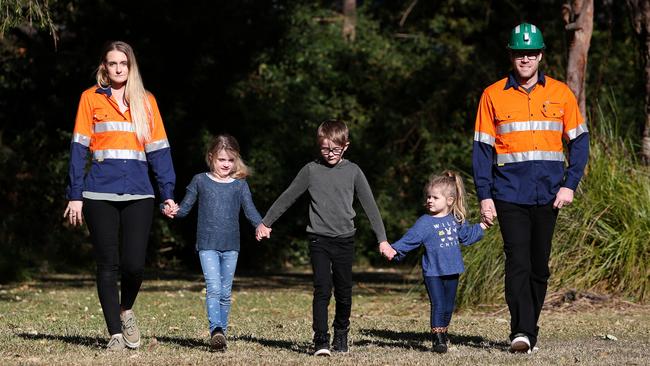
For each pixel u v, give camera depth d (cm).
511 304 1451
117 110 1454
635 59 4403
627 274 2323
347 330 1461
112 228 1441
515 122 1465
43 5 2250
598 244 2392
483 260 2322
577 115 1484
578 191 2453
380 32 5312
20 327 1856
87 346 1510
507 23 5131
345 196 1431
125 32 4534
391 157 4769
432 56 5056
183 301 2566
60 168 4478
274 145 4619
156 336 1683
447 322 1480
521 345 1428
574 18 2542
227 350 1465
